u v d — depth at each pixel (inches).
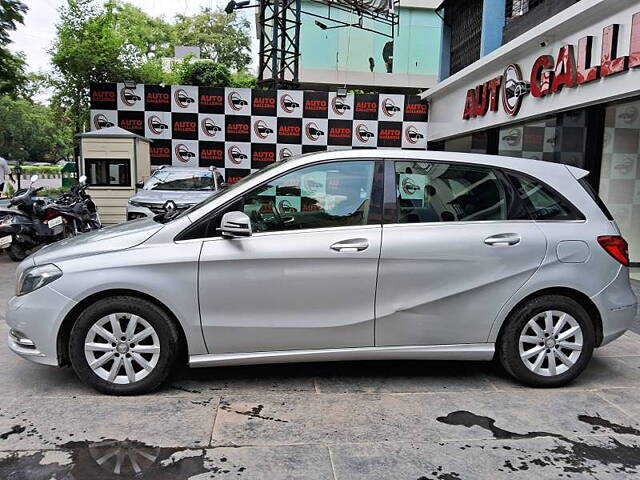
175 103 521.7
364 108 535.8
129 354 139.5
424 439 121.3
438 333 146.6
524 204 151.3
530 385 151.0
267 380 153.9
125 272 136.3
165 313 139.3
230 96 524.1
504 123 370.0
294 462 111.0
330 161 148.0
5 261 347.6
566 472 109.1
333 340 143.9
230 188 149.7
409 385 152.3
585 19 274.2
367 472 107.8
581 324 149.6
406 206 147.2
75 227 358.9
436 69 824.9
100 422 126.3
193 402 138.1
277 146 534.0
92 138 452.4
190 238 140.7
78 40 671.1
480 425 128.5
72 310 138.5
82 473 105.9
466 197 150.4
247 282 138.9
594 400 143.6
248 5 588.4
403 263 142.6
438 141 526.0
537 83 320.8
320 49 797.2
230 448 116.0
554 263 147.6
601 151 294.8
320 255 139.9
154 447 115.7
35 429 122.6
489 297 146.3
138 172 465.7
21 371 157.6
